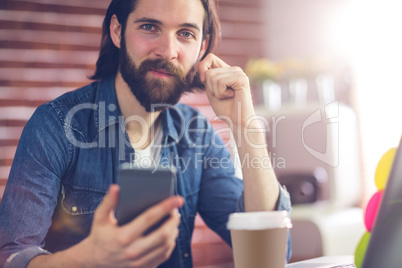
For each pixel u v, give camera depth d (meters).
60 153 1.22
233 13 3.16
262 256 0.80
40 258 0.88
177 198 0.66
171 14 1.22
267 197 1.19
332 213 2.50
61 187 1.26
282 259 0.81
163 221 0.67
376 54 2.90
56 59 2.88
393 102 2.81
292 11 3.21
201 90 1.45
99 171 1.30
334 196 2.58
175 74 1.25
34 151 1.17
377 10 2.90
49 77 2.87
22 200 1.11
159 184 0.69
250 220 0.80
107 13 1.37
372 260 0.66
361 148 2.95
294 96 2.86
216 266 2.98
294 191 2.54
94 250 0.70
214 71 1.26
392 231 0.66
